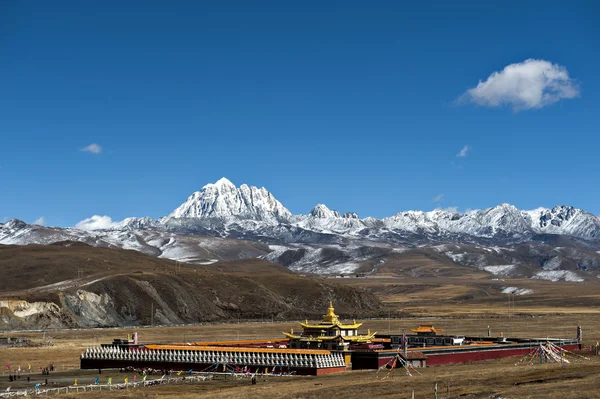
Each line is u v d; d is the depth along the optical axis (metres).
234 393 82.25
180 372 111.19
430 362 113.56
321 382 90.94
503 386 76.31
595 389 68.81
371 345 123.19
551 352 123.56
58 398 83.94
